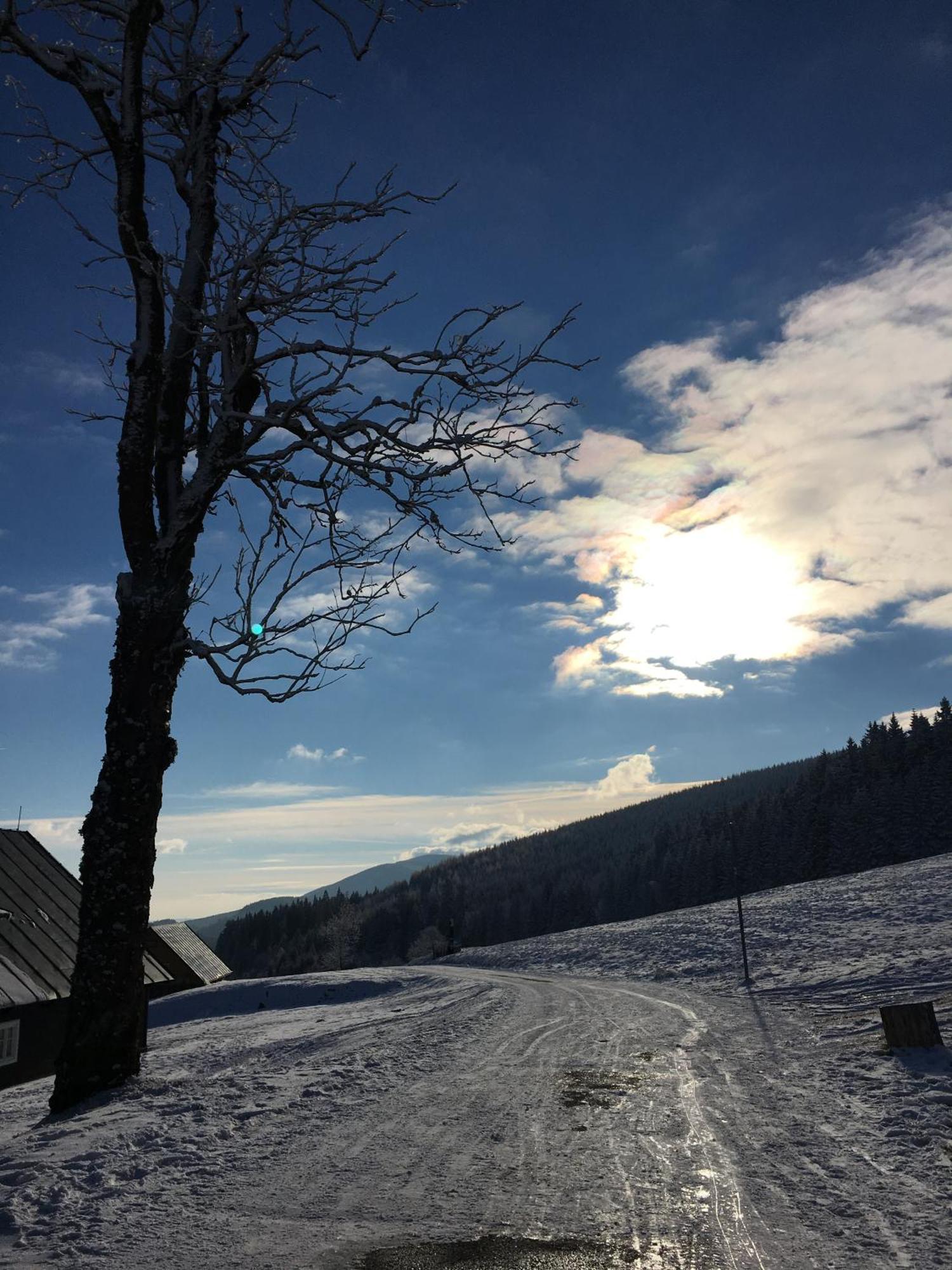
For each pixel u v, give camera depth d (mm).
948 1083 8719
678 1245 4559
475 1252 4469
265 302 9930
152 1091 8789
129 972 9195
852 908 39281
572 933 69062
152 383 10320
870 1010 17281
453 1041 14547
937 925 29609
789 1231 4766
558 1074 10797
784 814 112062
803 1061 11469
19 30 9477
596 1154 6602
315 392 9711
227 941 177375
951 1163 6062
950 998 15352
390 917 172125
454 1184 5797
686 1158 6473
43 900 22281
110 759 9547
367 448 10047
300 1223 4984
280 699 9672
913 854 89938
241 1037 19234
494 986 36688
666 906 122000
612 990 30188
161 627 9820
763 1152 6617
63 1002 19203
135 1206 5305
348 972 57812
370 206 9789
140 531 10102
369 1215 5129
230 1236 4762
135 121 10195
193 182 10906
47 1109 9711
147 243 10250
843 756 119938
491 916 157000
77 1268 4281
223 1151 6625
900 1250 4445
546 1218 5043
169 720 10008
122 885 9242
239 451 10664
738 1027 16797
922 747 103375
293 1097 8734
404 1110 8297
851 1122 7562
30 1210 5203
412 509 9859
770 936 37500
